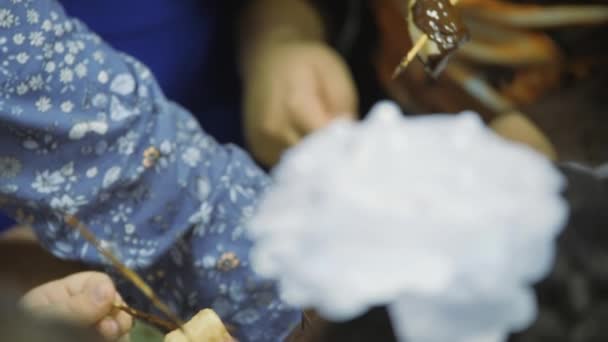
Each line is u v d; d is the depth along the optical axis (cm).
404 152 90
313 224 90
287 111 135
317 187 90
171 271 122
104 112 119
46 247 121
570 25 144
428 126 92
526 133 128
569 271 91
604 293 91
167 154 120
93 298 112
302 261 90
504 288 89
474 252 89
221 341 109
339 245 89
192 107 151
